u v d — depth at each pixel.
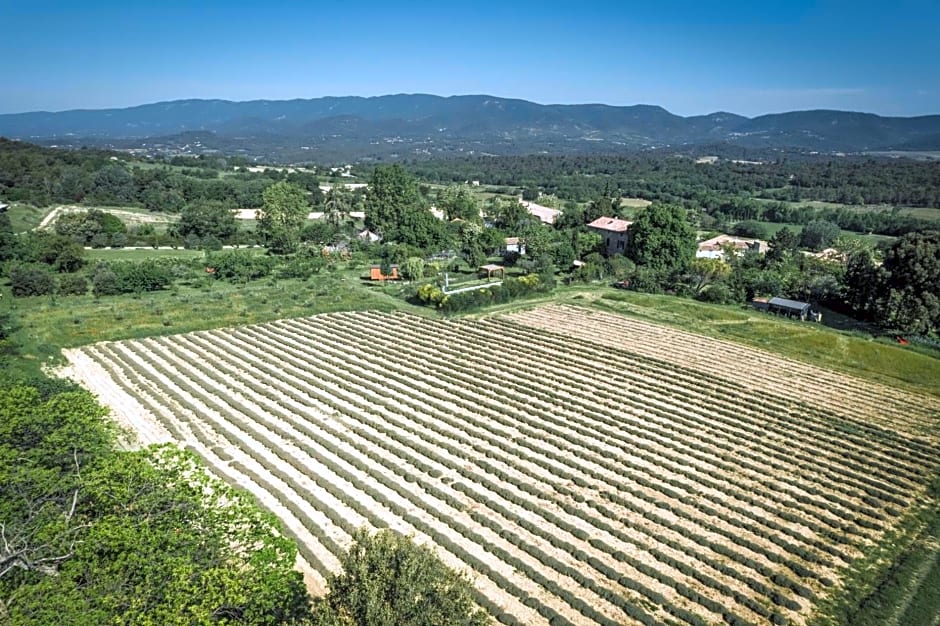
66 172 170.75
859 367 67.75
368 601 20.20
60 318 76.44
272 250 126.75
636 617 30.14
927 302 74.00
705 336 77.75
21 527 25.77
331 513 38.16
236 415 53.06
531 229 121.75
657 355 70.62
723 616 30.50
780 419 54.06
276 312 84.31
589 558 34.19
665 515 39.28
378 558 21.70
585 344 73.50
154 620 21.58
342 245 131.12
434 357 68.69
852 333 76.94
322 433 50.06
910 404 58.28
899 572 34.12
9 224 118.19
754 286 91.62
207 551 25.11
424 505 39.28
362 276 108.38
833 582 33.28
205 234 133.75
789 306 84.50
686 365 67.44
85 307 82.25
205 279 99.81
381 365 65.88
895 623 30.38
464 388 59.91
